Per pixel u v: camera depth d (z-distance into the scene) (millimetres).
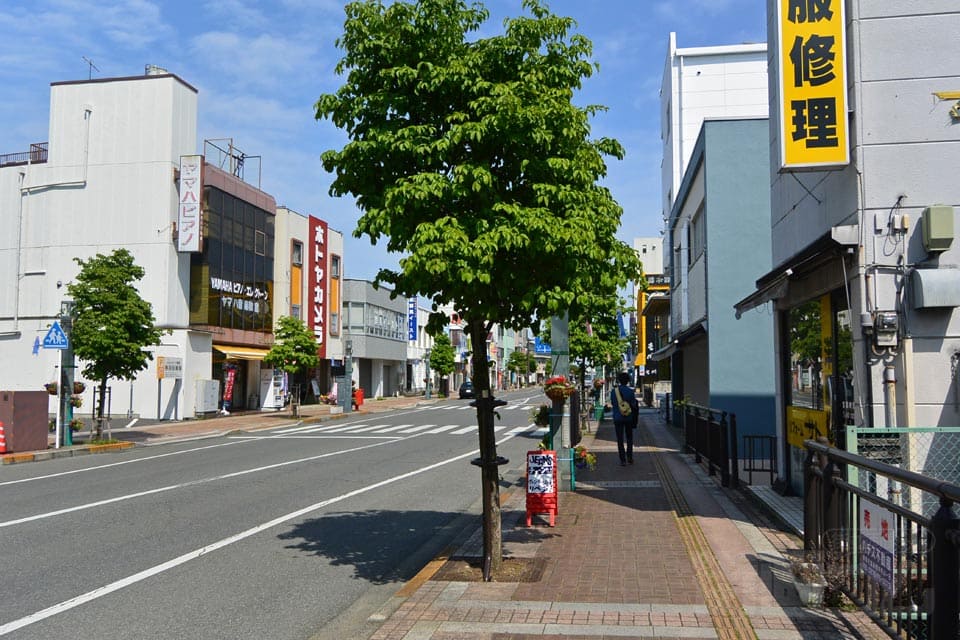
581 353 25156
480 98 6031
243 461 17656
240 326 36594
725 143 17953
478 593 6082
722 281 17750
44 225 31875
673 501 10672
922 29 7574
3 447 18031
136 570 7504
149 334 21859
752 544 7715
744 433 17391
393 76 6406
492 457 6824
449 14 6422
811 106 7676
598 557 7301
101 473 15453
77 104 31875
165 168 31125
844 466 5953
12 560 7898
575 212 6152
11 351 31766
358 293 53031
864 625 5105
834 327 8586
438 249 5602
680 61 35469
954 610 3688
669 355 25359
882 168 7543
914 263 7383
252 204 37594
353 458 18297
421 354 74500
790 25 7719
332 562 7906
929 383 7191
